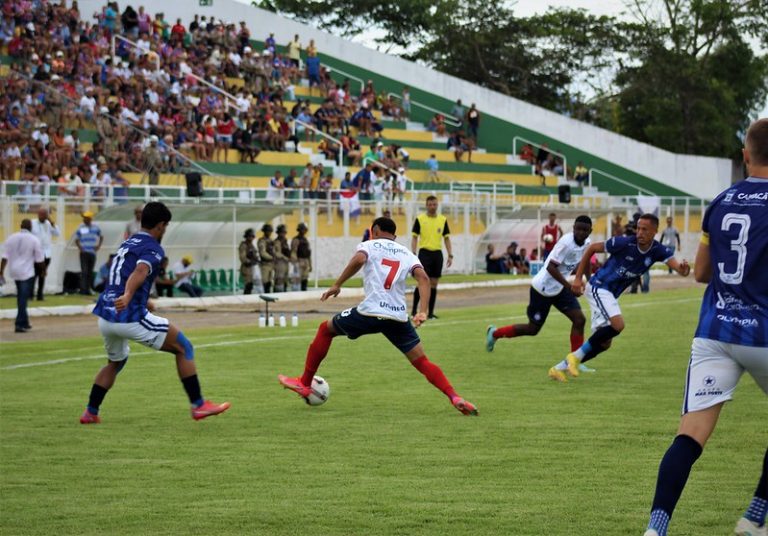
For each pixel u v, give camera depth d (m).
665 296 41.22
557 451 11.95
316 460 11.55
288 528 8.79
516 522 8.89
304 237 41.28
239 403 15.59
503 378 18.27
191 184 38.34
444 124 70.94
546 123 74.12
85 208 37.75
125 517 9.20
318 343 14.82
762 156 8.12
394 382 17.75
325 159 58.09
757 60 90.31
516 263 52.78
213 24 62.69
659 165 74.81
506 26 91.38
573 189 70.19
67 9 54.19
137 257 13.27
